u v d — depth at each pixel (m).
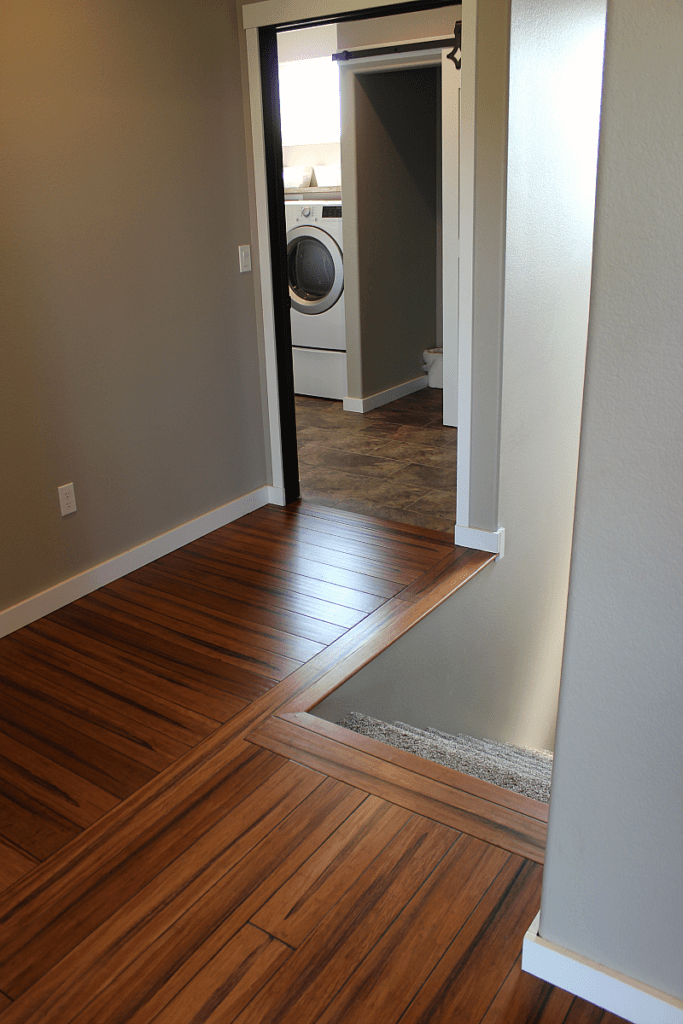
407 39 4.50
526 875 1.85
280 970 1.64
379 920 1.74
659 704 1.34
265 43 3.34
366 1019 1.54
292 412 3.92
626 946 1.50
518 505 3.57
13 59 2.56
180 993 1.60
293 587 3.21
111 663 2.73
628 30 1.09
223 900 1.81
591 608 1.36
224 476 3.75
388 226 5.48
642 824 1.41
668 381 1.20
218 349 3.56
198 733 2.38
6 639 2.88
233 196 3.47
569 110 3.25
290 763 2.24
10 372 2.74
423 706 3.16
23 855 1.95
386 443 4.96
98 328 3.01
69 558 3.10
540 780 2.59
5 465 2.79
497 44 2.74
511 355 3.19
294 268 5.90
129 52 2.92
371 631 2.88
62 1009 1.58
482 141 2.87
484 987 1.59
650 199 1.14
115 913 1.78
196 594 3.17
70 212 2.83
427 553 3.46
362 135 5.05
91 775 2.22
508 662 3.86
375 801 2.09
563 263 3.47
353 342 5.47
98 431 3.10
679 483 1.23
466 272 3.06
